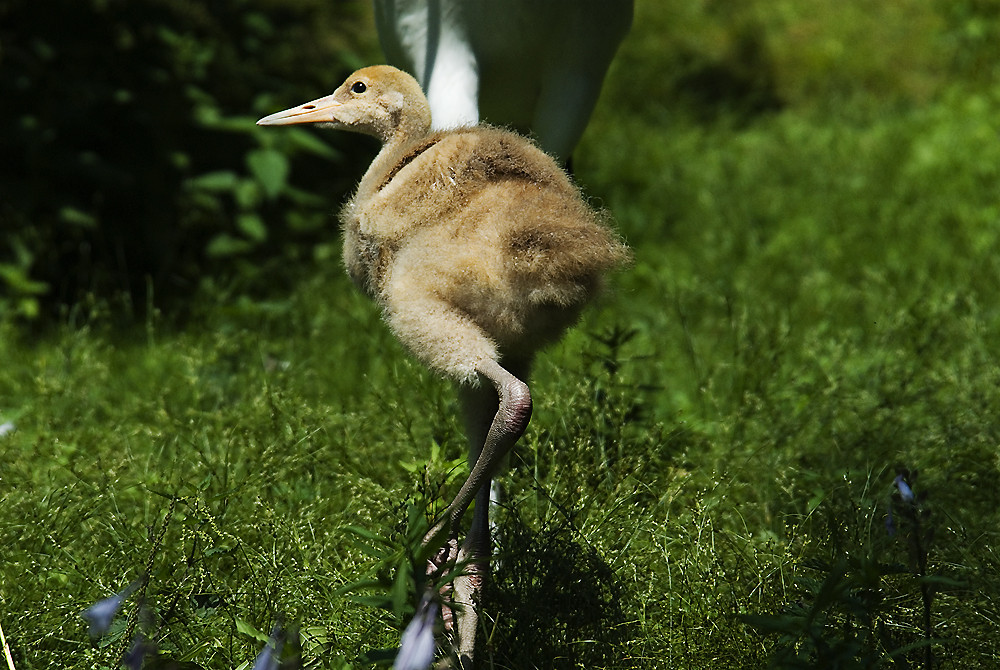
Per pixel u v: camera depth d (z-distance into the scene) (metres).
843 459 9.22
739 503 8.62
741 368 11.05
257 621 6.80
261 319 12.97
